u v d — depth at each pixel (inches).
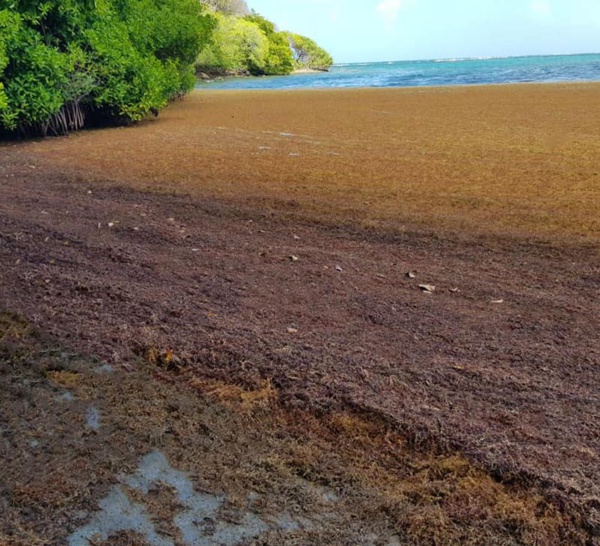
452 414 83.5
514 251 150.5
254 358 99.1
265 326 110.8
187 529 65.1
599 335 105.6
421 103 594.9
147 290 128.0
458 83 1038.4
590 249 149.0
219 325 111.1
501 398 87.1
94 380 94.3
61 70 366.3
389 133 374.3
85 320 114.1
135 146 330.3
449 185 224.1
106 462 75.4
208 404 88.4
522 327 109.7
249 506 68.4
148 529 65.0
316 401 87.5
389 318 114.1
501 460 74.0
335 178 237.8
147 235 165.6
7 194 213.5
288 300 122.8
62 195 212.7
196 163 273.1
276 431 82.3
